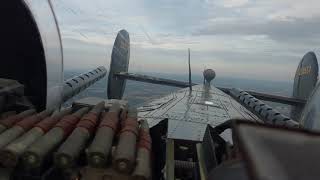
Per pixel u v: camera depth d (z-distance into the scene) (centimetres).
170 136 32
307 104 27
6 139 20
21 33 33
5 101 28
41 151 19
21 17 32
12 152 18
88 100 32
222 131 27
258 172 7
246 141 8
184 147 31
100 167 20
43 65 35
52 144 20
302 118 28
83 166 21
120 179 20
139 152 21
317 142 8
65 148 19
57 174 21
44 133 22
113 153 20
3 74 35
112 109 28
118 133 24
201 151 25
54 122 24
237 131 8
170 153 28
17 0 30
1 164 19
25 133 22
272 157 7
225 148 22
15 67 35
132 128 24
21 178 19
